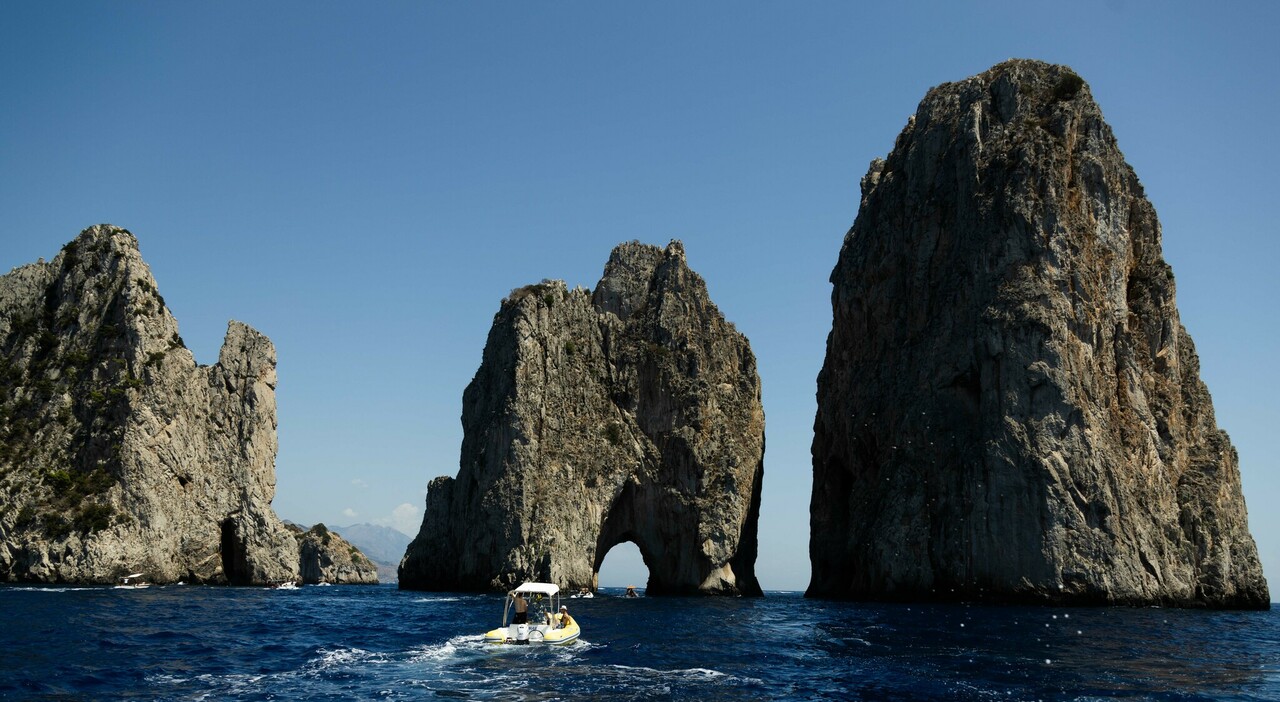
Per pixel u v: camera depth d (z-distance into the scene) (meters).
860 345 147.50
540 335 136.38
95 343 126.31
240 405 138.00
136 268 131.38
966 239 130.62
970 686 47.09
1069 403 115.69
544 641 59.66
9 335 128.75
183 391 128.12
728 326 158.50
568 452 134.88
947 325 128.62
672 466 144.75
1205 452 127.56
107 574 111.00
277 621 72.56
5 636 56.47
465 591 127.12
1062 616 92.00
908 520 121.50
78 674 44.94
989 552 114.19
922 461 123.81
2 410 120.50
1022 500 113.81
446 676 46.97
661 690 44.66
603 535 143.38
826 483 148.62
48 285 132.88
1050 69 139.88
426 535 139.88
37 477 115.06
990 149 133.62
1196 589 117.50
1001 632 73.88
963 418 123.62
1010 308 120.75
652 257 164.00
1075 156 129.88
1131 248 134.88
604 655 55.75
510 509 125.06
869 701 42.94
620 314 160.12
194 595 100.25
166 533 119.75
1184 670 53.72
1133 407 123.00
